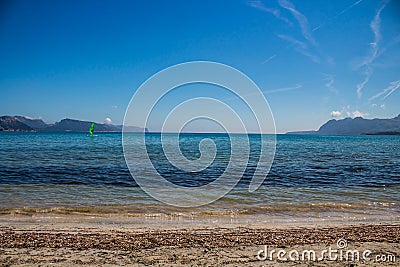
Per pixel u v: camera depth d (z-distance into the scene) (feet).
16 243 24.08
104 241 25.13
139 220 32.94
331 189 52.85
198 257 22.03
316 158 112.57
